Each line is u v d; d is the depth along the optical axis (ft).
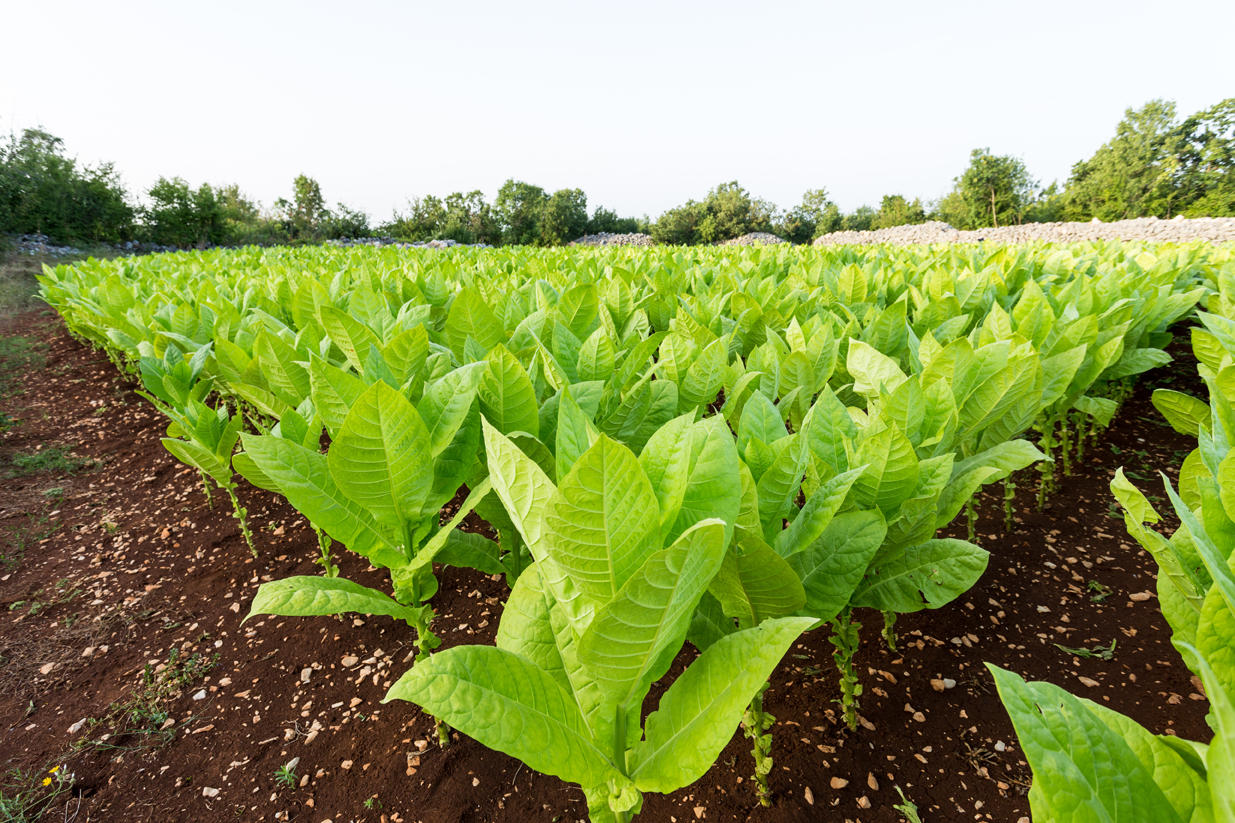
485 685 3.63
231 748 7.23
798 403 9.10
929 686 7.46
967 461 7.38
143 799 6.65
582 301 10.90
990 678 7.54
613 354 8.04
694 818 6.03
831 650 8.13
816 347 9.16
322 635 9.04
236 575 10.69
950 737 6.77
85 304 20.13
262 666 8.53
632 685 3.73
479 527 11.79
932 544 6.11
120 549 11.73
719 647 3.87
